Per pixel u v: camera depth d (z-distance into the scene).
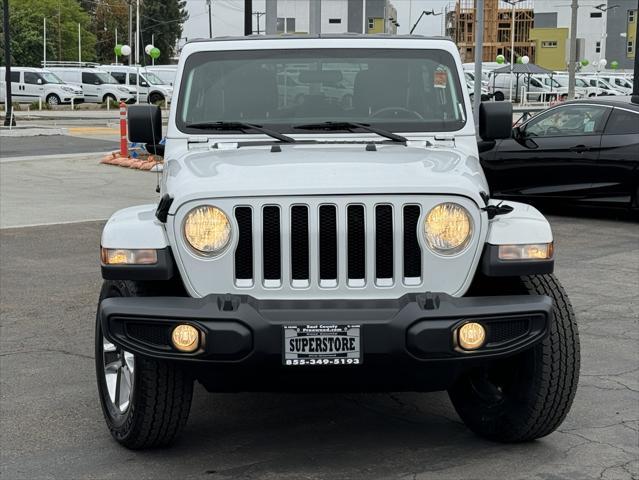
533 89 59.03
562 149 13.54
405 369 4.61
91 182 18.55
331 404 6.01
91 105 50.28
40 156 23.45
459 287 4.74
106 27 132.88
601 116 13.38
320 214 4.65
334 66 6.02
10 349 7.27
